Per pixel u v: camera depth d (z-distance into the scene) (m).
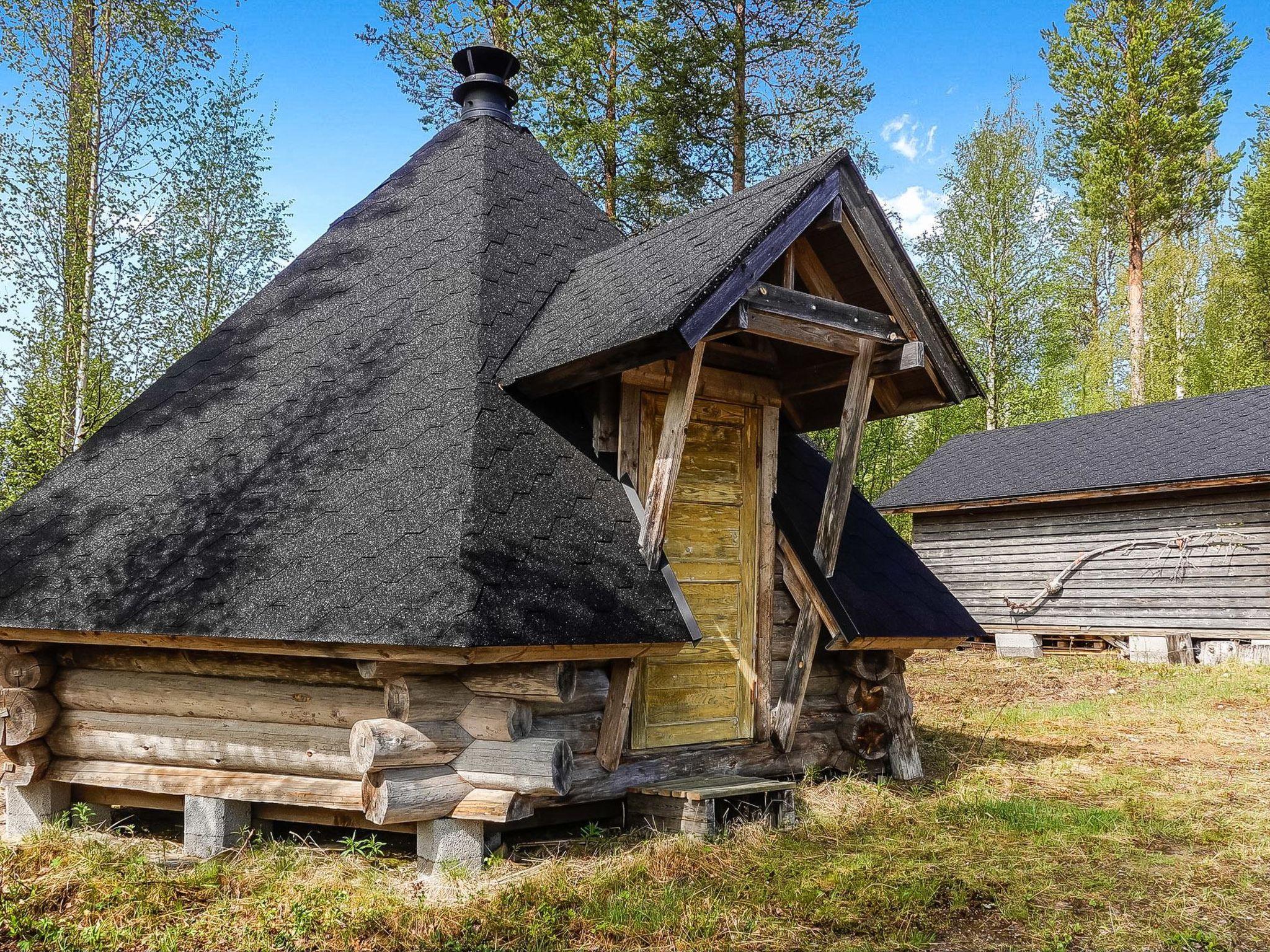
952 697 12.38
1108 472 17.22
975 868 5.04
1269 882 5.01
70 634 5.14
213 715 5.23
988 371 31.30
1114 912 4.53
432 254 7.00
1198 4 24.97
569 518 5.18
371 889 4.46
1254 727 9.85
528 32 17.55
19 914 4.24
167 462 6.14
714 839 5.30
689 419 5.93
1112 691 12.84
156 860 4.95
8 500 11.82
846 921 4.29
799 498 7.01
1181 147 25.08
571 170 18.77
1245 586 15.61
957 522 19.73
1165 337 30.56
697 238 5.73
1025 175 30.72
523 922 4.14
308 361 6.57
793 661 6.52
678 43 18.20
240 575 4.95
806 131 19.20
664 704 6.05
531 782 4.52
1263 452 15.42
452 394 5.53
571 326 5.71
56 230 11.88
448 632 4.13
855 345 6.14
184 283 13.10
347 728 4.90
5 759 5.66
